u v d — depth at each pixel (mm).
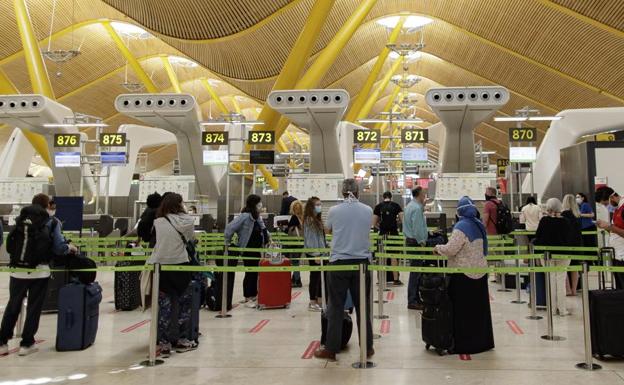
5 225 15789
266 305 8039
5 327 5402
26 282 5449
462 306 5301
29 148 23219
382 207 10219
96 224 15289
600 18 21812
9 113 15789
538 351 5367
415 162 15016
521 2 25234
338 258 5074
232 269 5332
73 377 4629
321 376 4582
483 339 5332
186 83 47406
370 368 4809
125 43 36250
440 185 15273
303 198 15539
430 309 5285
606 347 4887
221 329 6586
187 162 18641
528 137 14680
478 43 32500
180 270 5289
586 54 26578
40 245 5398
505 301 8492
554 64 28766
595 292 5051
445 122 15242
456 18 29750
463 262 5332
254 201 7973
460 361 5023
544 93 33625
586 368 4746
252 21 21281
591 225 9727
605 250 6652
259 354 5359
